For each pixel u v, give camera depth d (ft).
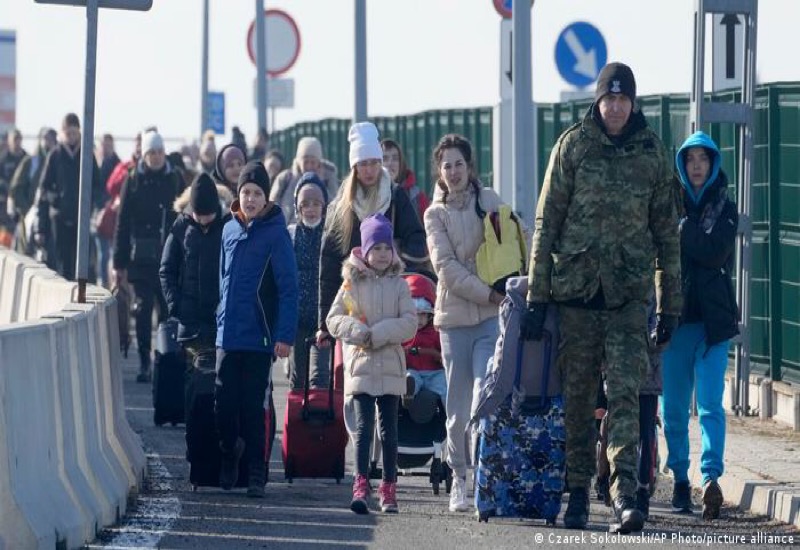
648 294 72.64
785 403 105.91
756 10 104.58
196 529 72.69
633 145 72.33
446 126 195.93
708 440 79.71
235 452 84.58
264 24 217.97
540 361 74.59
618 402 71.97
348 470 94.89
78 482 70.59
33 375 65.57
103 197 199.72
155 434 107.04
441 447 85.46
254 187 83.51
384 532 72.59
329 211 86.79
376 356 79.46
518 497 75.15
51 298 100.37
